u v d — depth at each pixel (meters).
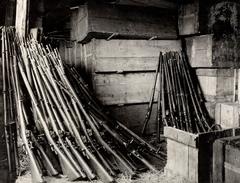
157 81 5.90
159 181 3.65
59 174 3.71
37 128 4.27
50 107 4.46
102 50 5.39
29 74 4.74
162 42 5.84
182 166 3.53
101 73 5.45
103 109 5.21
